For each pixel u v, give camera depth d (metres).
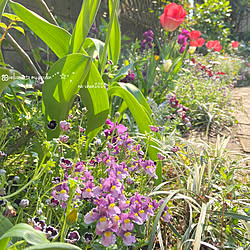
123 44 5.14
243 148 2.82
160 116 2.55
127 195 1.35
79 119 1.72
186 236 1.24
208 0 9.38
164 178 1.87
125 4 5.78
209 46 6.02
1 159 1.30
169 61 3.30
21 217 0.98
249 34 12.90
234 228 1.39
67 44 1.56
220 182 1.92
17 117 1.64
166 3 7.54
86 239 0.93
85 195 1.03
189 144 2.08
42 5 1.71
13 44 1.69
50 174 1.24
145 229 1.29
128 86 1.89
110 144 1.46
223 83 5.04
